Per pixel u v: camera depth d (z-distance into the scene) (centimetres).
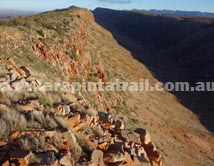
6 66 1588
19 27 3475
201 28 14188
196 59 10756
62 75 3319
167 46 13525
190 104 6638
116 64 6231
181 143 4269
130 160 1074
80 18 5572
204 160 4047
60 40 3925
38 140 909
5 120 992
